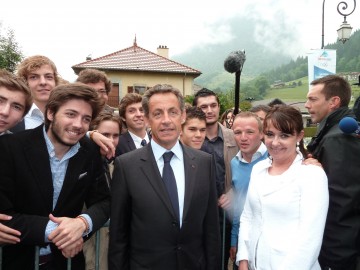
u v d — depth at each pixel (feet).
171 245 7.19
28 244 6.77
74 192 7.19
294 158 7.46
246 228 8.11
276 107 7.48
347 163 7.14
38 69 10.30
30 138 6.92
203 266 7.73
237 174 10.31
